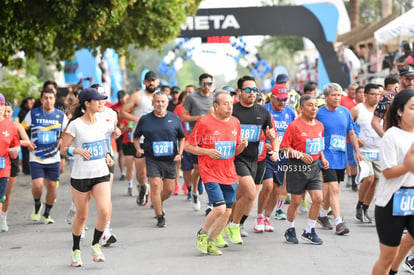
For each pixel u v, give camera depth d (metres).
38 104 32.91
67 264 18.31
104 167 17.59
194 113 28.70
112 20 34.28
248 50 68.50
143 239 21.64
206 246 19.02
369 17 96.31
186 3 46.12
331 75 57.19
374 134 24.53
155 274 16.97
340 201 29.03
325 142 22.02
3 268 18.11
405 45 37.19
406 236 14.09
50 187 25.00
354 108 24.89
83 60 59.09
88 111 17.50
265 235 21.94
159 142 23.66
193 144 18.77
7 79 51.56
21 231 23.66
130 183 33.09
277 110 23.66
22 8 31.70
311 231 20.45
